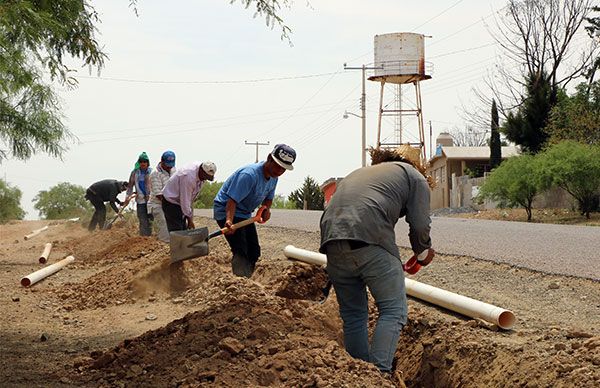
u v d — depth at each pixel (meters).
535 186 31.55
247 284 9.40
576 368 5.53
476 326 7.27
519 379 5.82
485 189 34.62
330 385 5.28
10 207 39.16
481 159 52.56
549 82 44.25
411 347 7.36
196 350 6.09
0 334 8.22
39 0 9.09
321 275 9.44
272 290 9.70
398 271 6.12
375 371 5.54
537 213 34.22
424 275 10.38
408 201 6.27
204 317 6.76
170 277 10.70
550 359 5.84
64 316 9.56
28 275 12.88
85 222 23.11
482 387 6.12
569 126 38.94
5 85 9.97
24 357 7.00
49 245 17.52
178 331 6.59
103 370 6.21
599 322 7.39
